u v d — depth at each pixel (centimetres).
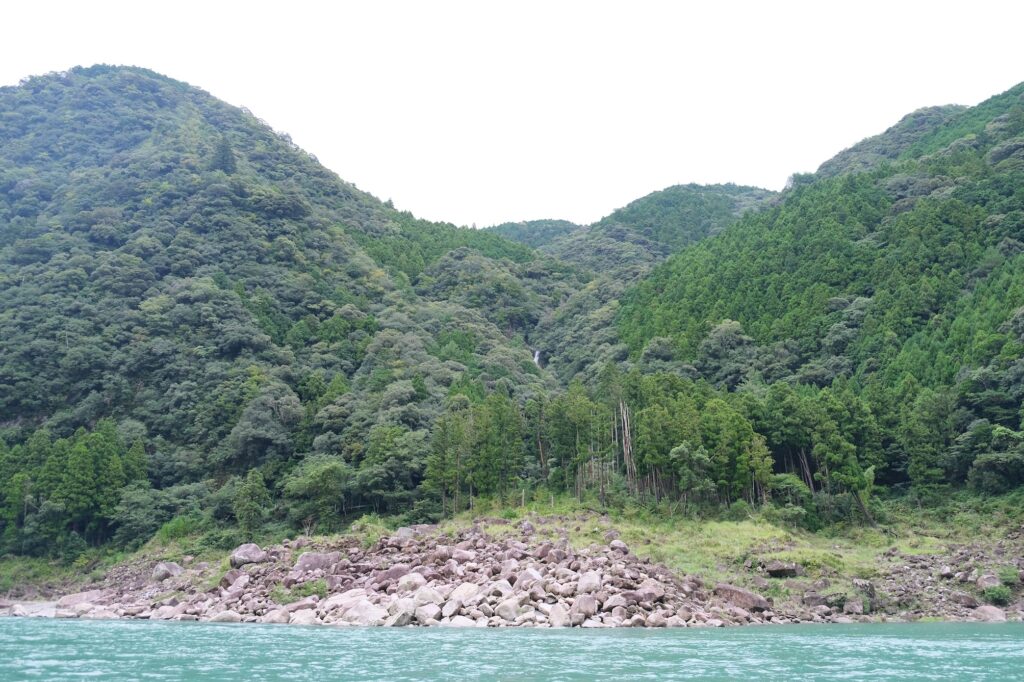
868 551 6488
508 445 8381
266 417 9662
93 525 8744
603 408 8525
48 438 9594
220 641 3862
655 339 12012
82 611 6122
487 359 12812
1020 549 6147
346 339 12300
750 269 12875
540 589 4928
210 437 9831
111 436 9488
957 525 6969
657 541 6456
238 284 12656
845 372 9938
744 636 3975
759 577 5638
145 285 12256
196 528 8519
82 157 19100
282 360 11250
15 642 3884
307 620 5003
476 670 2888
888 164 15600
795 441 8012
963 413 7912
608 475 8331
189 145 18238
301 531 8175
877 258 11512
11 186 16800
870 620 5062
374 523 7762
